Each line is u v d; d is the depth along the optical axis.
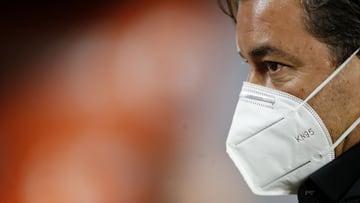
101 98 12.80
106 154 12.64
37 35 13.52
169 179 11.92
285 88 3.55
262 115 3.66
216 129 11.64
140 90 12.45
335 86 3.41
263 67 3.68
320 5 3.32
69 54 13.28
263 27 3.49
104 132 12.70
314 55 3.40
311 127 3.49
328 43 3.37
